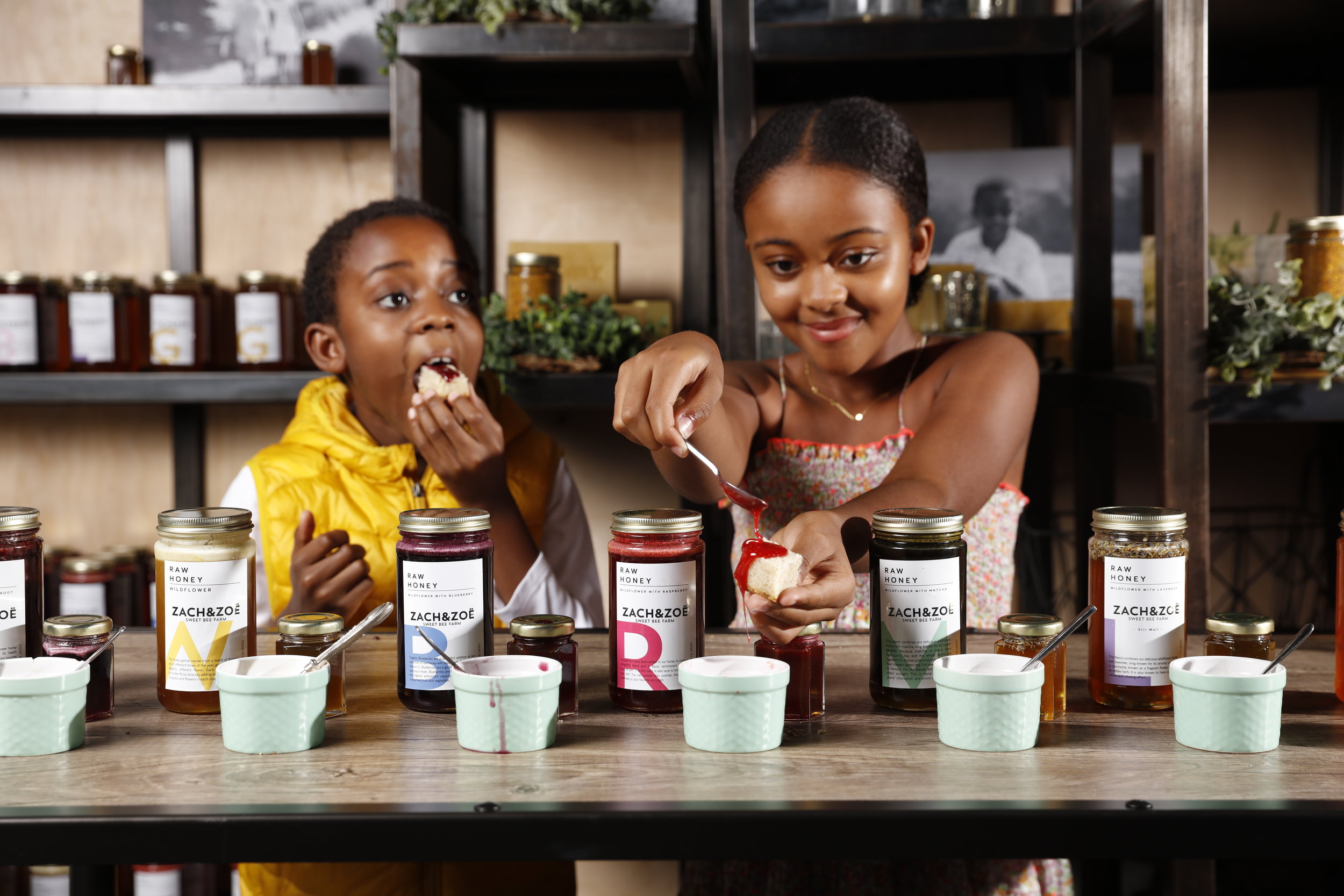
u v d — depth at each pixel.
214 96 1.74
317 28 1.87
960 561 0.80
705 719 0.71
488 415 1.32
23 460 2.03
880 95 1.87
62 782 0.66
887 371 1.24
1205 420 1.34
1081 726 0.76
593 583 1.62
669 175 1.96
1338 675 0.81
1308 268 1.39
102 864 0.60
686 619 0.80
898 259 1.11
